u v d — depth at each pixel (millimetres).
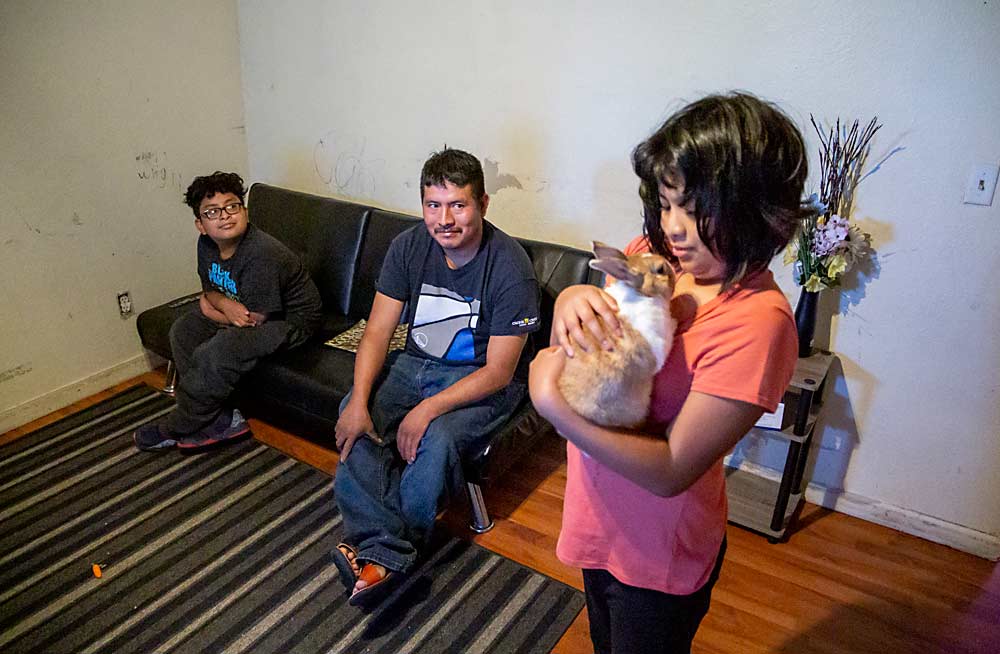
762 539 2184
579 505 1115
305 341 2494
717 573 1158
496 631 1822
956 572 2076
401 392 2125
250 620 1835
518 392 2178
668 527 1040
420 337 2150
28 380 2633
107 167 2689
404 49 2666
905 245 1988
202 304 2525
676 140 861
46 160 2498
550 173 2529
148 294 2973
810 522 2266
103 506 2215
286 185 3215
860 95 1935
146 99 2758
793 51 1988
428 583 1964
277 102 3082
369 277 2668
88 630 1797
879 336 2104
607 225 2484
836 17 1901
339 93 2898
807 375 1998
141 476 2354
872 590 2004
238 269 2400
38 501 2227
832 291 2129
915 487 2197
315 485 2334
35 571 1968
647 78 2230
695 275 964
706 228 875
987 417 2018
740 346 897
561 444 2592
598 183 2443
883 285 2051
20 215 2471
